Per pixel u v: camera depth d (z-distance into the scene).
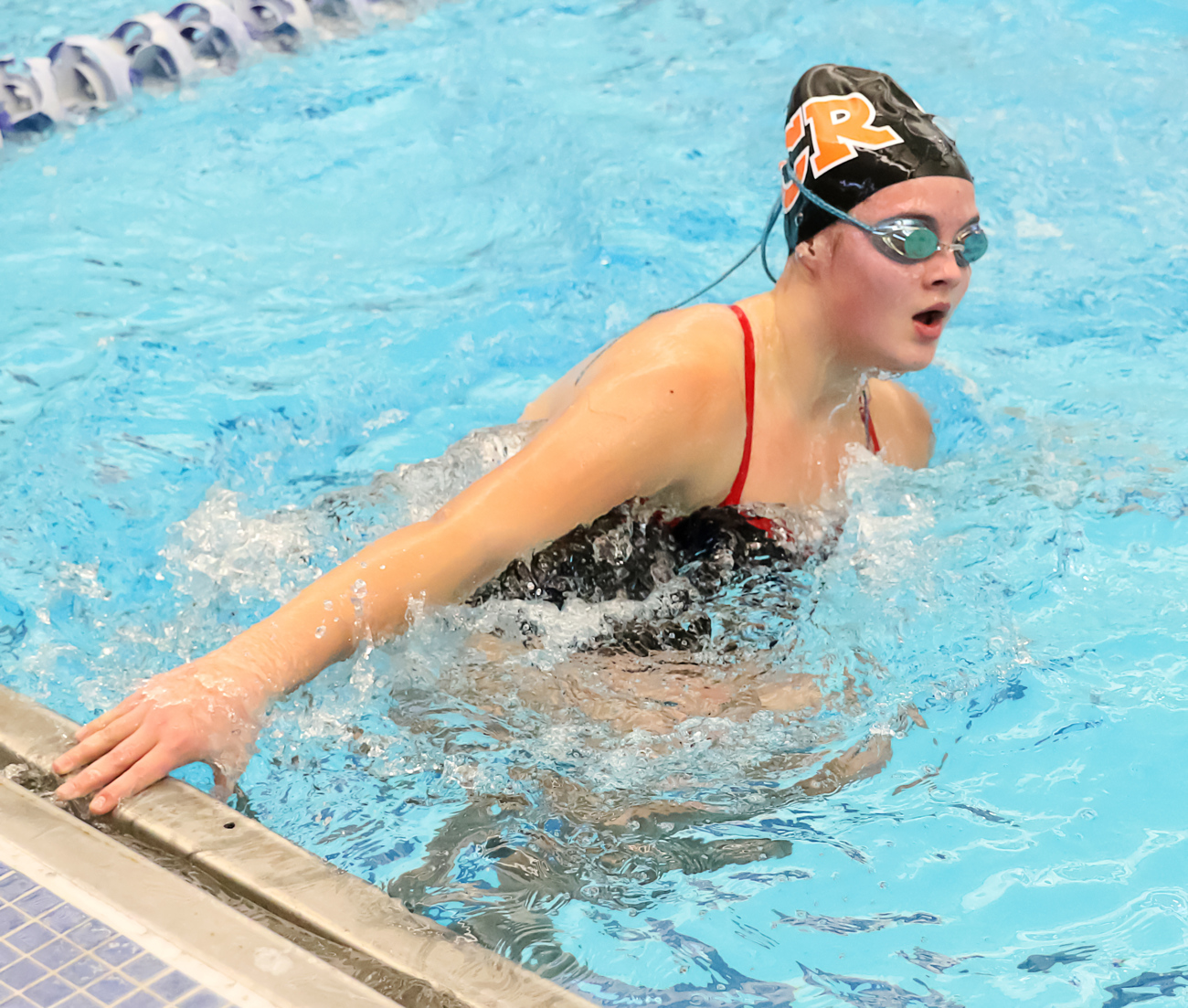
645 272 3.43
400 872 1.59
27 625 2.11
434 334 3.14
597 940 1.49
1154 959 1.46
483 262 3.52
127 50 4.75
